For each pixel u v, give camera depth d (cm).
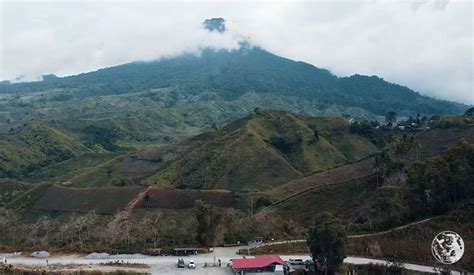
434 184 12612
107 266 11300
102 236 14162
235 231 14025
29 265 11381
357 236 12525
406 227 12194
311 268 10912
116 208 19762
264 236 14038
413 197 12925
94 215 18562
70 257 12356
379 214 13912
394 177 16125
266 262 10838
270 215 15788
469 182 12519
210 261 11812
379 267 10800
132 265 11425
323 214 11256
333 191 17688
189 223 14988
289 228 14900
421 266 10912
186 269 11112
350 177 19788
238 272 10681
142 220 15825
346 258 11475
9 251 13100
